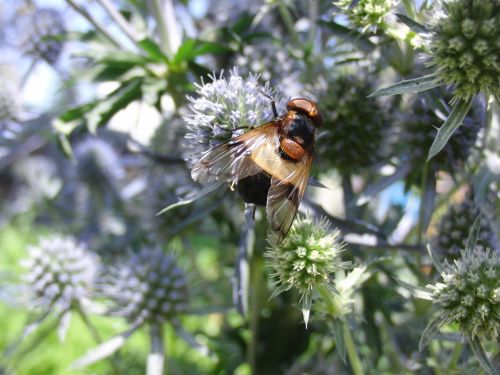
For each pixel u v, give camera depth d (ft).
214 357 0.30
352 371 0.30
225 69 0.31
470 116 0.25
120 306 0.32
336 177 0.33
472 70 0.19
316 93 0.28
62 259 0.32
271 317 0.34
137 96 0.31
